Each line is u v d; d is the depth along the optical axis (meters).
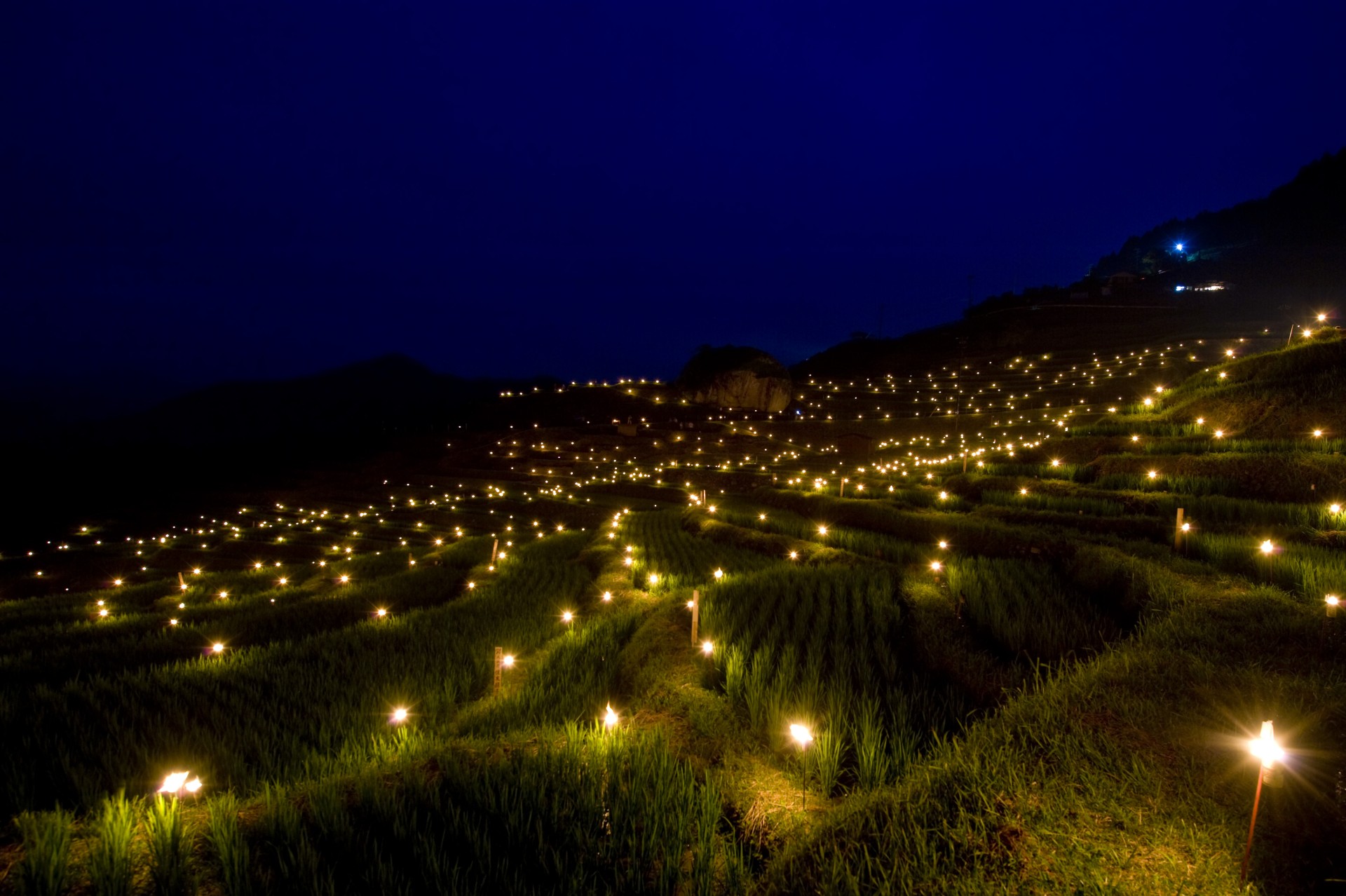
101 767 7.01
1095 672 5.99
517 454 44.78
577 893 4.25
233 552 30.92
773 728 6.50
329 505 39.56
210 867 4.72
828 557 15.52
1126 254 122.38
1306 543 10.92
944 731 6.35
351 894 4.34
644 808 5.07
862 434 42.34
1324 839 3.76
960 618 9.81
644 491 35.62
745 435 45.69
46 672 11.92
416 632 12.30
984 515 17.22
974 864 3.93
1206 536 11.48
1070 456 21.36
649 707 7.44
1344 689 5.21
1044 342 64.81
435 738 7.22
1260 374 21.20
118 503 41.38
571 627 11.98
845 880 3.97
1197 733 4.80
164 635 14.17
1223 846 3.79
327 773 6.52
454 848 4.82
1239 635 6.54
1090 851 3.86
